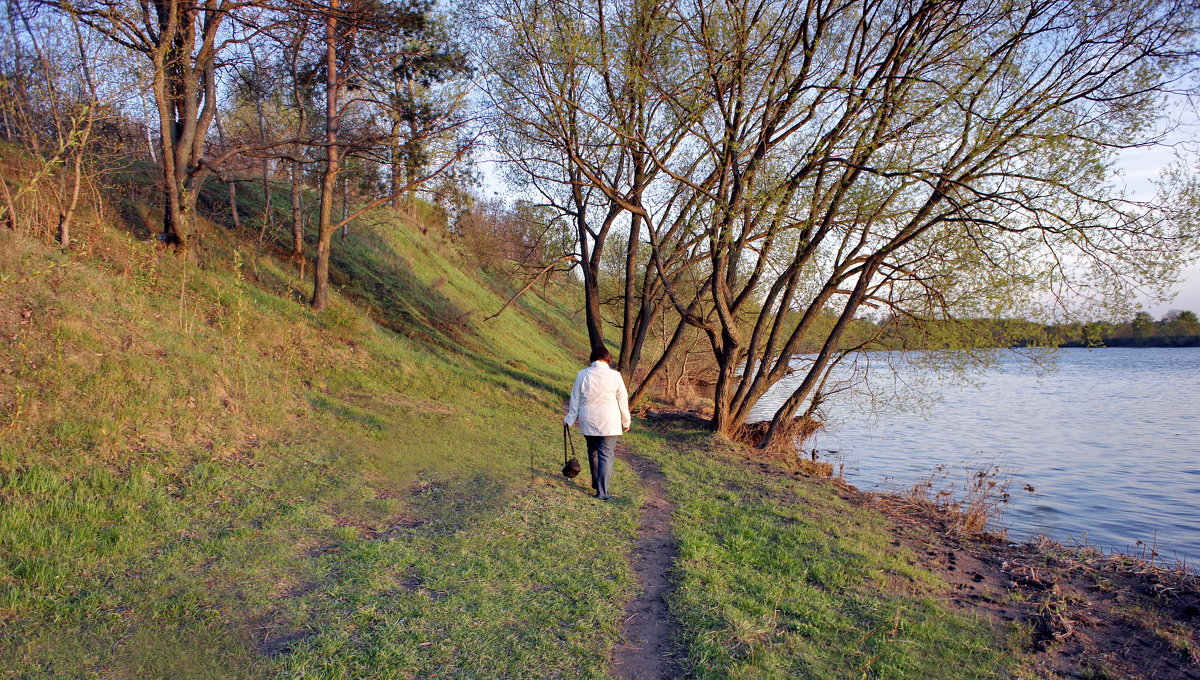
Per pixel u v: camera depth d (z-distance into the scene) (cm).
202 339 941
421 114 1538
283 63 1538
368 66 1541
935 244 1134
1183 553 837
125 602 373
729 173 1177
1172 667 374
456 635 362
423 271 2623
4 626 335
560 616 395
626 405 705
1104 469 1433
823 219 1099
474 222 3391
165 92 1226
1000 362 1145
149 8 1193
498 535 537
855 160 1025
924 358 1217
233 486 589
